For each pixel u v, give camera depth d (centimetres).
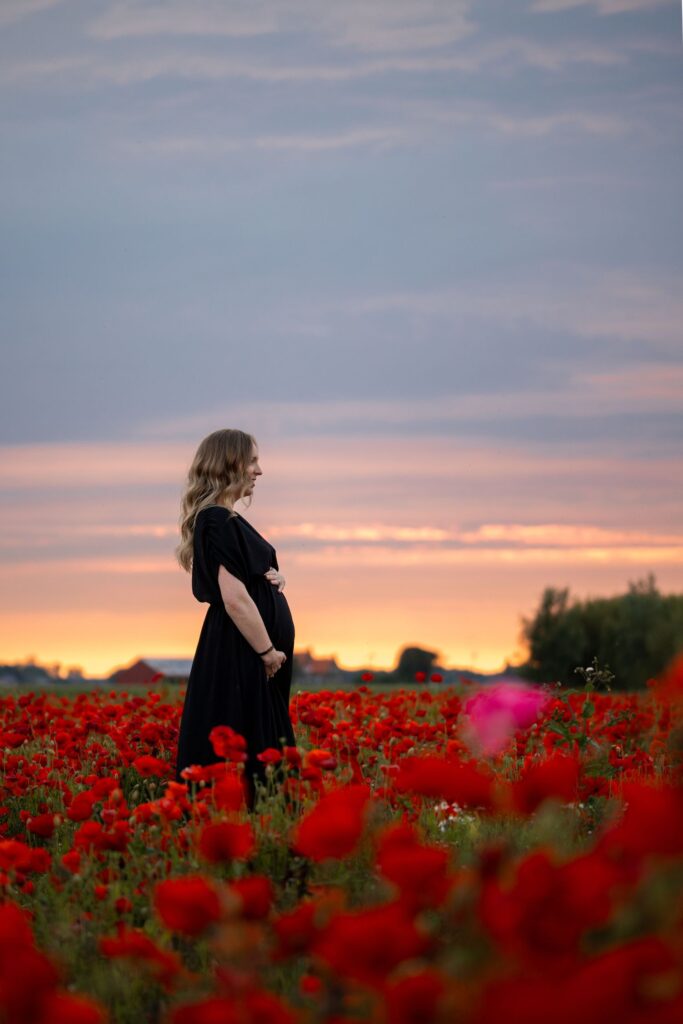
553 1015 150
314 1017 219
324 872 369
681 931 181
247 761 599
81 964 323
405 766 457
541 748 607
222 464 632
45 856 373
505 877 202
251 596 622
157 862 387
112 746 745
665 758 552
